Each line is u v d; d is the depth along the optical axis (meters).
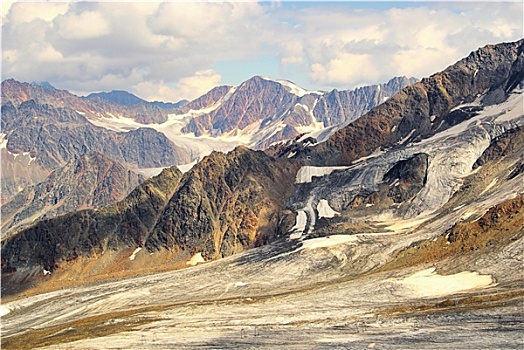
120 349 86.62
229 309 114.94
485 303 83.75
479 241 128.88
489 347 64.44
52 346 95.88
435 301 95.25
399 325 79.81
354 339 76.06
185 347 83.62
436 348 66.94
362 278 128.88
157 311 124.12
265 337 84.19
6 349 105.12
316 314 99.38
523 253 112.75
